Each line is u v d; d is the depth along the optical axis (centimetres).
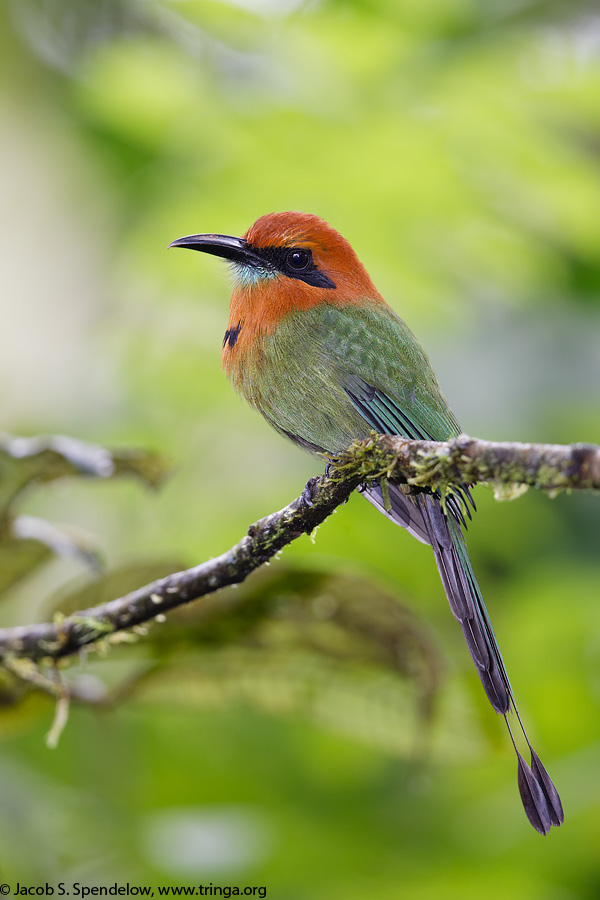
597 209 1234
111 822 1159
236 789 1316
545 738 1262
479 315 1320
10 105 1537
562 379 1306
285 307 919
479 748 945
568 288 1360
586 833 1108
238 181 1188
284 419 940
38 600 1451
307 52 1209
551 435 1284
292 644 883
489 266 1259
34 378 1428
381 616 851
